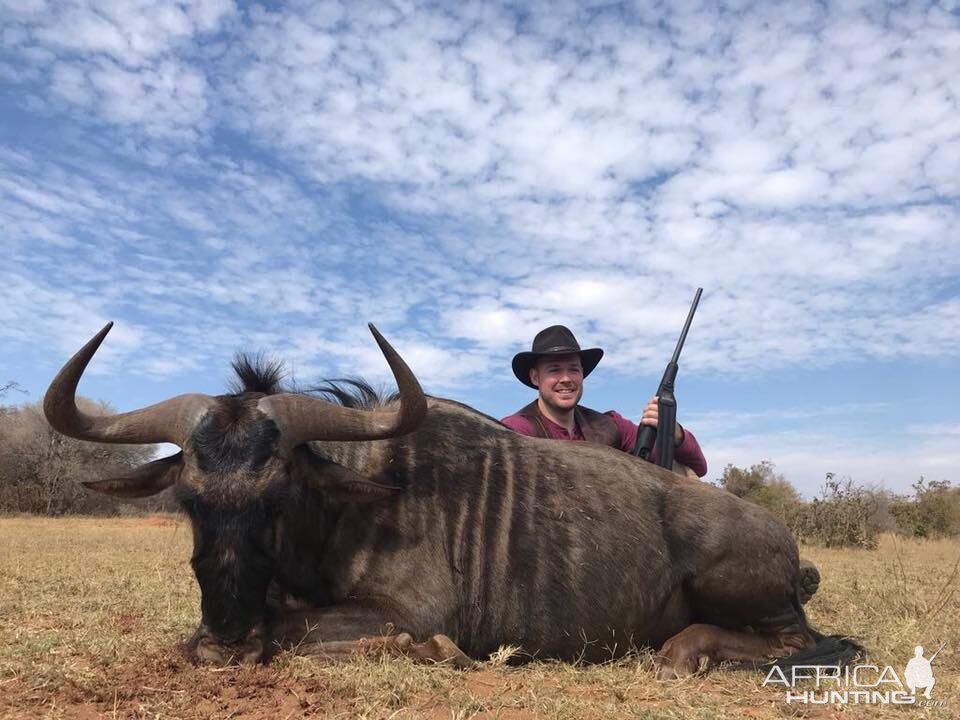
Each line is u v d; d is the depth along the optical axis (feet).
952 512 29.43
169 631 6.06
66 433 5.00
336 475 5.13
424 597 5.29
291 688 4.25
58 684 4.31
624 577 5.70
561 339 7.94
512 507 5.74
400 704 4.12
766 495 31.96
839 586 9.92
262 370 5.74
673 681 4.90
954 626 6.82
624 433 8.32
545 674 5.08
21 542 16.05
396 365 4.99
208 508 4.71
